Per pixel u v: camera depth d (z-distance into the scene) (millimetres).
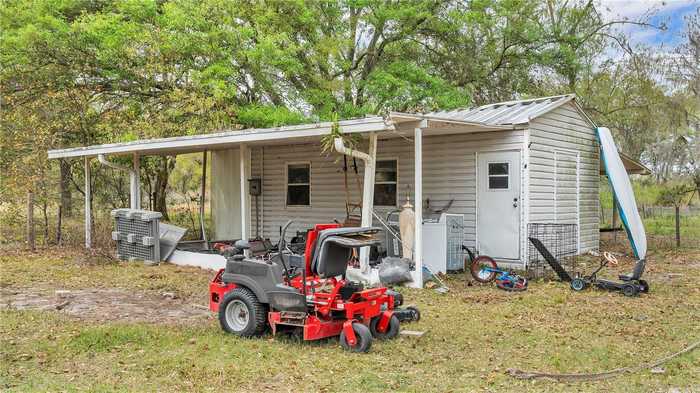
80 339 6156
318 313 6066
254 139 11188
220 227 16641
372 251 11508
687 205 23141
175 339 6215
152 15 17047
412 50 20703
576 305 8172
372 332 6336
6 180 15164
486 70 20828
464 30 20234
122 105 18203
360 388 4703
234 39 16453
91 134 17484
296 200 14977
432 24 19344
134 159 14688
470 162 12211
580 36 20734
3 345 5992
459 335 6480
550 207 12383
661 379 5000
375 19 18781
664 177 22516
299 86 18656
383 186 13375
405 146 13000
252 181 15438
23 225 17125
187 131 16844
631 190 13398
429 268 10625
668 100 21703
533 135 11773
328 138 9602
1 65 16688
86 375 5051
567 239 12648
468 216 12234
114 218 13594
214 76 16406
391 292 6559
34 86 16938
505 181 11766
